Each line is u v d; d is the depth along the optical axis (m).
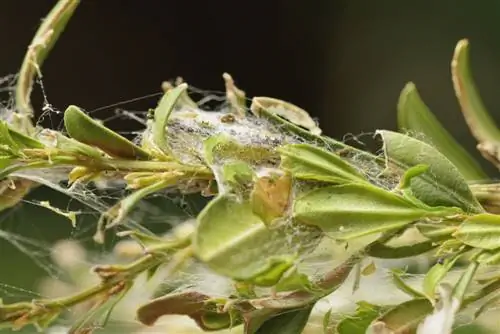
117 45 0.54
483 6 0.52
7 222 0.41
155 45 0.55
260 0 0.55
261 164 0.27
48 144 0.27
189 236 0.26
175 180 0.27
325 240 0.27
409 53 0.53
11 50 0.52
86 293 0.26
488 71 0.51
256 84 0.55
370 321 0.27
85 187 0.31
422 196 0.27
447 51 0.52
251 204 0.26
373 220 0.26
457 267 0.28
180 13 0.55
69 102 0.52
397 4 0.54
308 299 0.27
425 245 0.27
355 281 0.27
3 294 0.37
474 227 0.27
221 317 0.27
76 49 0.53
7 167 0.26
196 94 0.54
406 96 0.33
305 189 0.26
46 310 0.26
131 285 0.26
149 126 0.27
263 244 0.26
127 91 0.54
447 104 0.52
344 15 0.55
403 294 0.29
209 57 0.55
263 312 0.27
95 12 0.54
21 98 0.28
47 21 0.29
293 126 0.28
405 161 0.27
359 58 0.54
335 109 0.55
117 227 0.32
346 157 0.28
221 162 0.27
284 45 0.55
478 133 0.32
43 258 0.39
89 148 0.26
